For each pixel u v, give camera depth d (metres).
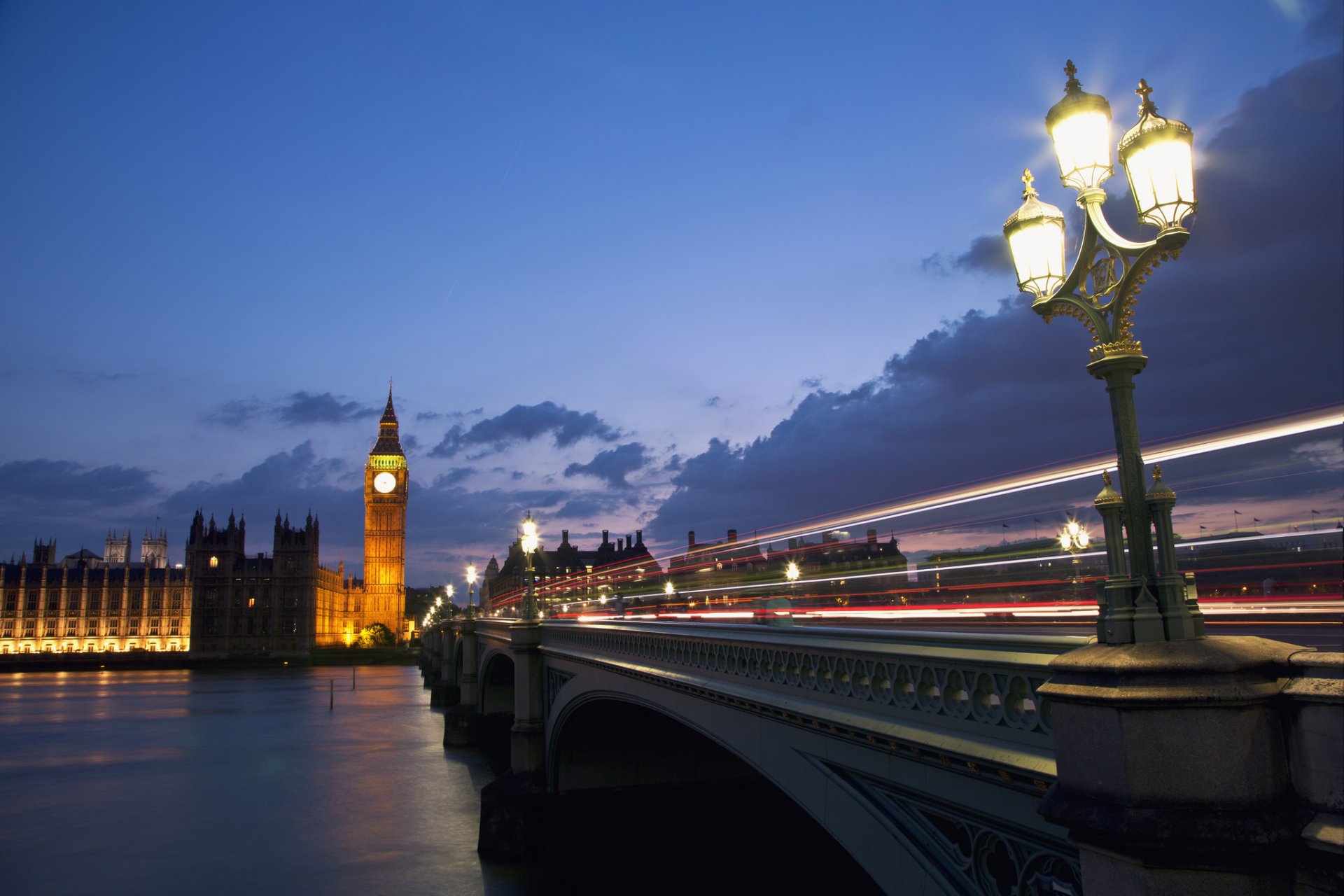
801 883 28.09
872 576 50.09
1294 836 4.89
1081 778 5.54
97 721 76.31
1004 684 7.40
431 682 112.50
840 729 10.20
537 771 31.03
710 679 14.65
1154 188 5.11
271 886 29.39
